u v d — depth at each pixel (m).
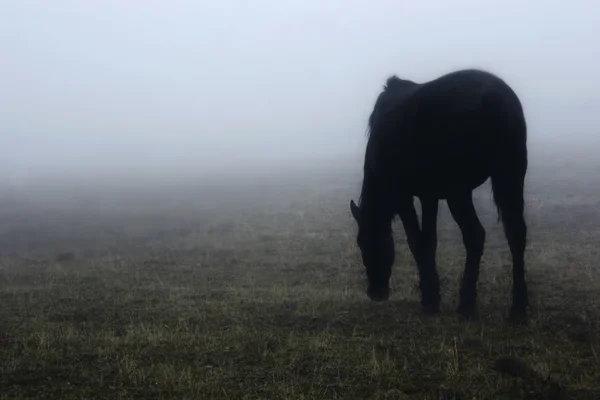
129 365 5.89
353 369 5.61
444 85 6.66
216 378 5.51
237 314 7.76
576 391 4.92
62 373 5.85
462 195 6.86
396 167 7.29
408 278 9.75
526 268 9.56
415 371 5.52
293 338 6.60
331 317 7.48
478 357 5.78
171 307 8.34
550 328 6.51
